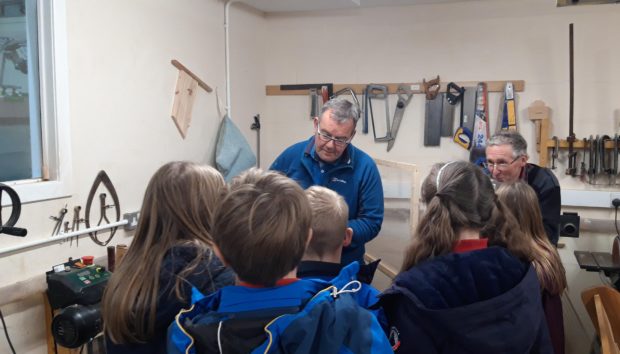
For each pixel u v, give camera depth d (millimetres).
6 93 2012
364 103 3750
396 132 3711
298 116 3930
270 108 3984
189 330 864
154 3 2709
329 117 2072
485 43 3525
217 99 3355
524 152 2209
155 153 2771
